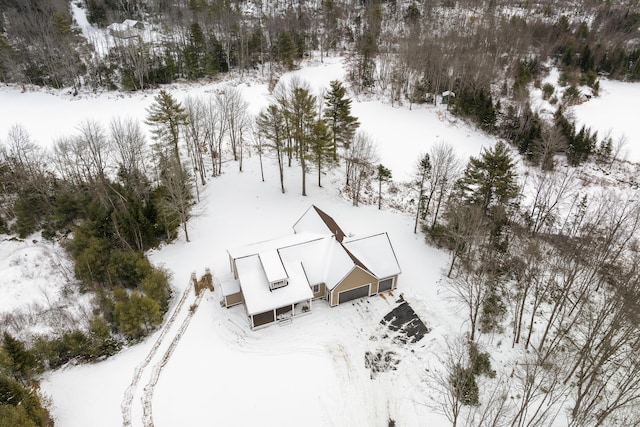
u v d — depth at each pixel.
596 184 59.31
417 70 77.69
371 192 54.78
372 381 31.73
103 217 43.09
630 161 64.56
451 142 66.12
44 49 80.50
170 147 54.78
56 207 46.41
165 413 29.19
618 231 45.81
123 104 72.75
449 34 93.31
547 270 40.78
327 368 32.50
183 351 33.50
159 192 46.69
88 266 38.41
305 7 119.69
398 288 40.12
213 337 34.69
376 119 71.38
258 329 35.53
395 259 39.41
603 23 112.75
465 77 76.75
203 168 56.22
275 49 92.25
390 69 84.19
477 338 35.06
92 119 63.59
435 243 45.59
